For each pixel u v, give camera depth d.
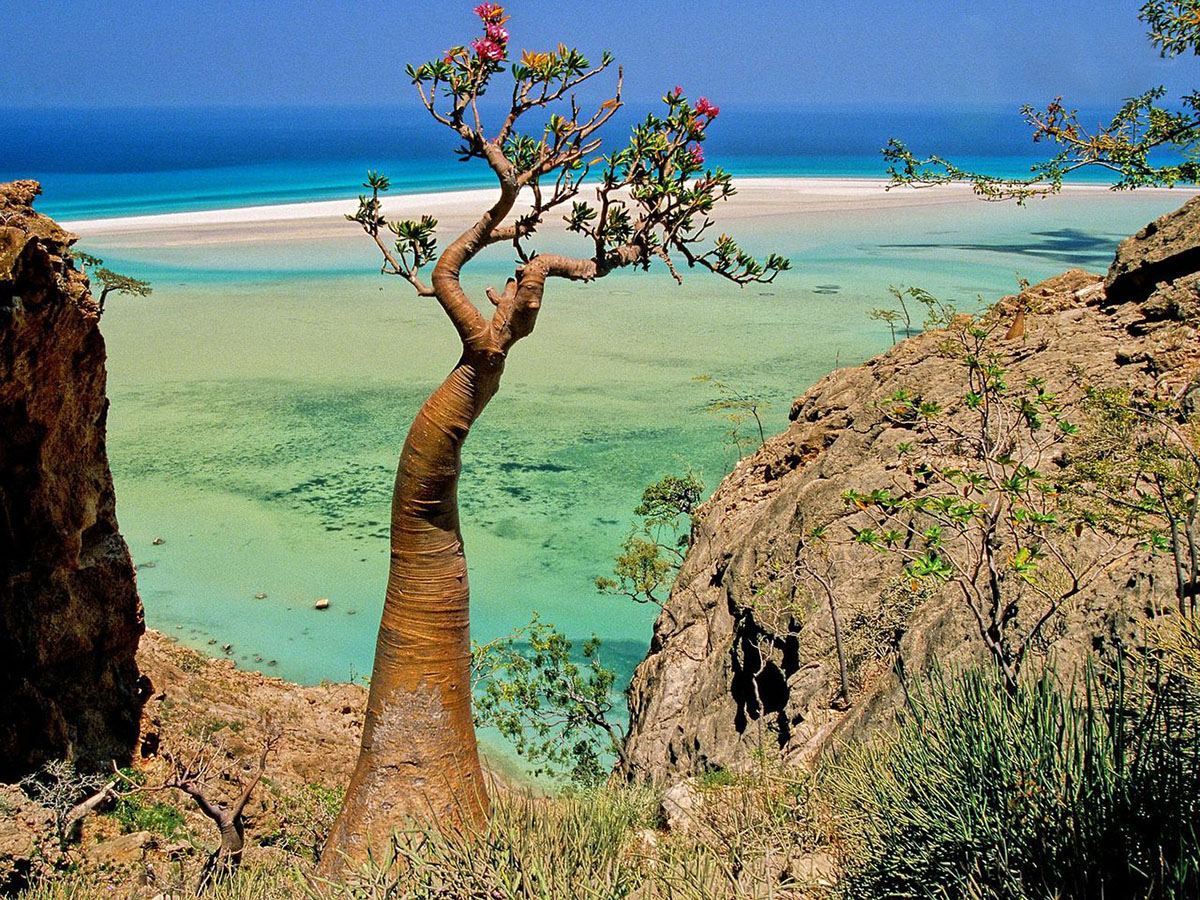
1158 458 10.24
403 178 173.00
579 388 49.31
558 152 8.41
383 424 44.91
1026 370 16.59
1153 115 12.55
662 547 27.28
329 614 28.62
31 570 16.77
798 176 176.00
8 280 14.12
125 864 13.98
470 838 7.19
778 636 14.75
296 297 71.69
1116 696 6.24
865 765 7.72
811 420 21.02
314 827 16.69
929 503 9.20
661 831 10.55
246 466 39.75
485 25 8.11
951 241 94.31
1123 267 17.53
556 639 21.22
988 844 5.86
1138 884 5.31
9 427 15.52
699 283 75.94
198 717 19.89
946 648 11.44
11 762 16.28
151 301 69.56
